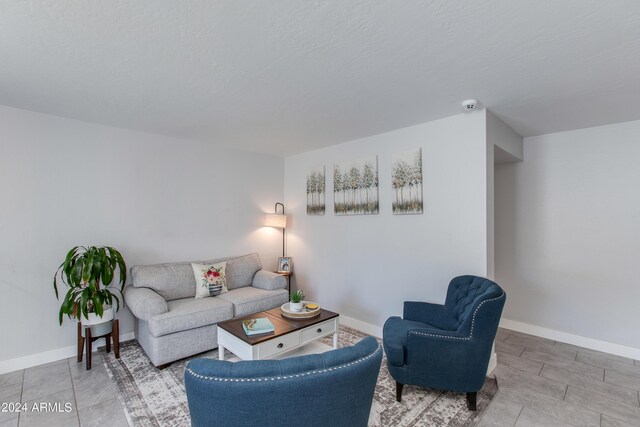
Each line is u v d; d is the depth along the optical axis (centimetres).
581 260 328
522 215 367
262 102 256
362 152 365
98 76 209
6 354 263
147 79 213
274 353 222
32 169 278
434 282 298
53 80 215
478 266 268
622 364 283
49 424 194
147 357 287
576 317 330
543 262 352
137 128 330
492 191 277
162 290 321
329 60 188
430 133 303
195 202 386
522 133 345
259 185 451
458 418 202
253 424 99
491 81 214
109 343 297
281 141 384
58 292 289
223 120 303
